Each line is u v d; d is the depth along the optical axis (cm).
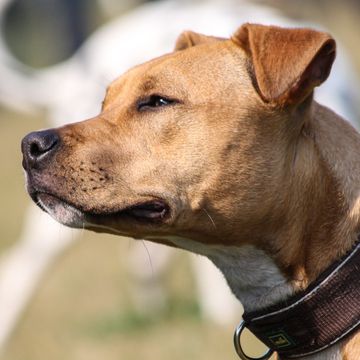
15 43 4341
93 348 1647
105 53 1695
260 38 917
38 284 1659
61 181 914
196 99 929
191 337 1612
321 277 896
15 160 3347
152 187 920
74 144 923
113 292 1956
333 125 944
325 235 903
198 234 936
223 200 920
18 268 1656
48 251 1655
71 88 1725
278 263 919
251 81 934
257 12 1680
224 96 927
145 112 939
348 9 2872
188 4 1745
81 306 1900
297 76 889
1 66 1869
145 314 1803
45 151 916
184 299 1853
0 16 1934
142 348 1611
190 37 1084
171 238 954
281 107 916
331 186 912
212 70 941
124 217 927
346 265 891
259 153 919
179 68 945
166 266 1867
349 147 931
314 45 893
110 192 918
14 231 2491
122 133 936
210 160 918
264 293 929
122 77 991
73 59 1839
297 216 912
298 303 901
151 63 974
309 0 2398
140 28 1695
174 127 927
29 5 4347
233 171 918
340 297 888
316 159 918
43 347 1666
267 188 919
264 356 943
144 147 928
